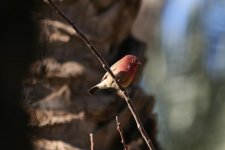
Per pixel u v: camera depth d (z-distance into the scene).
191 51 23.23
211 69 22.47
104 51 14.08
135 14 14.67
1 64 11.71
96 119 13.32
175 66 23.48
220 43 22.95
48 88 12.92
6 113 11.56
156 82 23.80
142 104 14.57
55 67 12.97
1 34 11.85
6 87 11.66
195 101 21.98
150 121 14.84
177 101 22.38
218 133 21.28
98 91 13.40
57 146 12.80
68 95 13.05
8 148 11.48
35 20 12.55
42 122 12.75
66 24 13.16
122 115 13.61
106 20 13.95
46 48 12.90
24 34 12.21
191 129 21.72
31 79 12.37
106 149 13.50
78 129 13.04
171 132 22.08
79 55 13.25
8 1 11.93
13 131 11.62
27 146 11.97
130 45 15.13
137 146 14.05
